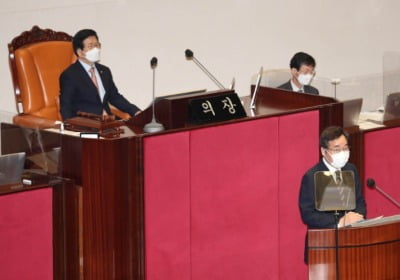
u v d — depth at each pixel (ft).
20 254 26.91
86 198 27.58
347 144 28.04
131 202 28.04
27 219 26.91
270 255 31.19
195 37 47.16
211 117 29.76
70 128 29.58
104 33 44.24
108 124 29.19
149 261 28.58
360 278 25.41
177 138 28.55
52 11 42.52
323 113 31.83
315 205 26.48
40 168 28.32
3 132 29.14
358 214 27.91
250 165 30.27
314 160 31.71
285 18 50.14
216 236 29.86
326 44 51.90
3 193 26.37
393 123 35.88
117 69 44.93
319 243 25.14
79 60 36.19
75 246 27.91
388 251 25.61
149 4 45.44
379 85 40.65
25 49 37.19
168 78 46.60
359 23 52.90
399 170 35.99
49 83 37.65
